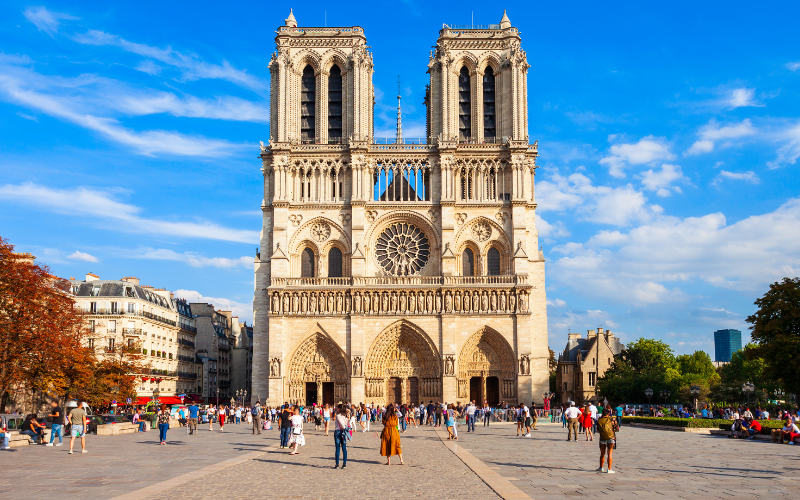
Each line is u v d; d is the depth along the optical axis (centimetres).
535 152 13488
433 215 13375
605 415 4009
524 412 7800
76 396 9800
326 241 13288
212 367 17638
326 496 3152
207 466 4325
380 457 5091
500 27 13975
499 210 13362
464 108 13975
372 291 12788
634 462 4547
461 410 12038
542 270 13262
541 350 12988
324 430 9344
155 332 14200
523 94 13738
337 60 13788
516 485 3441
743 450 5522
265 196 13525
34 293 8600
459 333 12825
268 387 12800
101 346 12012
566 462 4578
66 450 5494
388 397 12912
